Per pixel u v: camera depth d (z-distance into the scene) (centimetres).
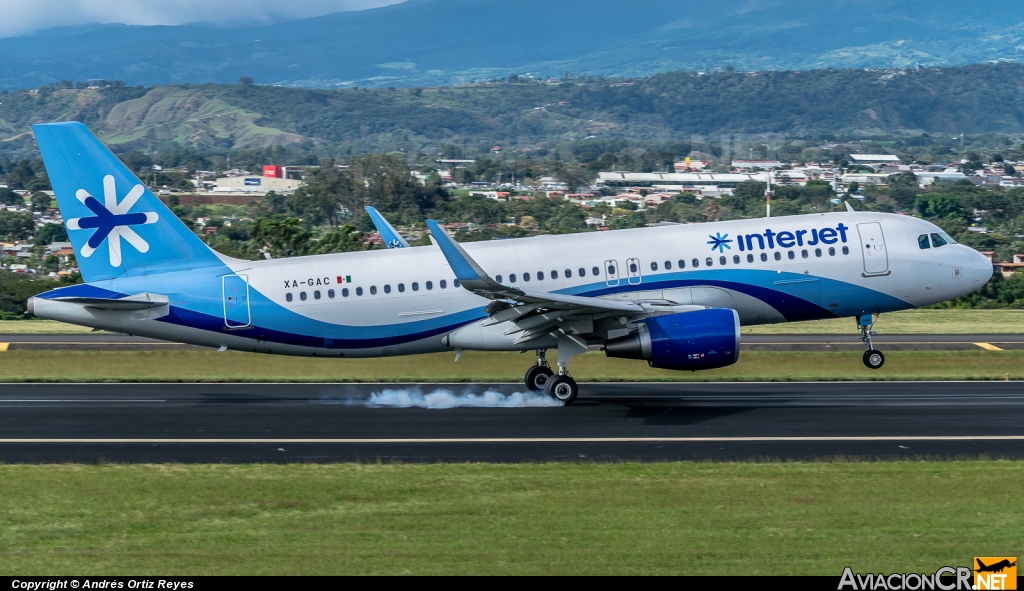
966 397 12331
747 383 13638
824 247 12800
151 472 8669
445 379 14000
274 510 7462
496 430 10538
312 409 11862
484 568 6247
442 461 9162
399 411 11688
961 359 15212
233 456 9425
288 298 12388
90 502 7675
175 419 11250
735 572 6194
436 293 12444
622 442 9894
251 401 12444
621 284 12450
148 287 12375
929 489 7894
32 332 19775
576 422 10925
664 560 6372
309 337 12506
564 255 12525
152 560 6419
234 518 7269
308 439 10150
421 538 6794
